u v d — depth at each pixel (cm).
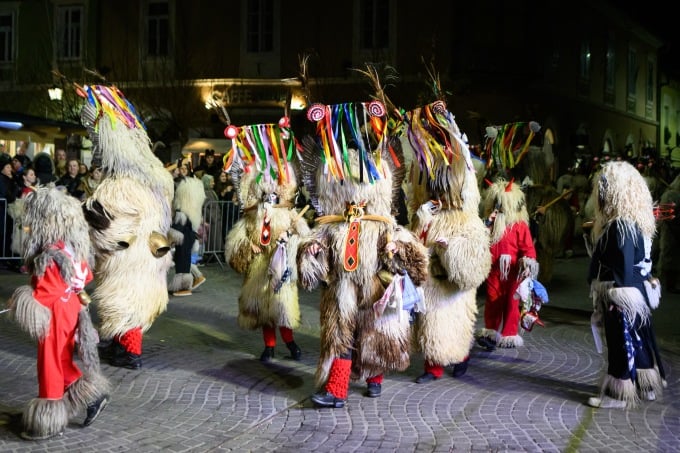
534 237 920
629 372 559
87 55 2584
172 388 599
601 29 3194
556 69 2717
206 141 2003
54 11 2628
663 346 791
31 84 2656
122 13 2570
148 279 640
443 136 618
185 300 989
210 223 1339
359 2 2375
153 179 653
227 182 1427
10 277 1098
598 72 3180
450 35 2322
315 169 583
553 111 2695
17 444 466
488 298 750
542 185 1159
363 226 556
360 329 562
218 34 2497
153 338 769
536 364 701
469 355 728
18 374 614
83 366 483
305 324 864
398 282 551
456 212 630
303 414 546
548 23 2630
